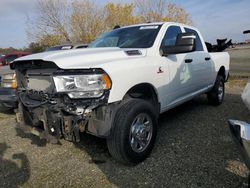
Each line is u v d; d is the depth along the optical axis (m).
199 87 4.94
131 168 3.08
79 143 3.88
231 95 7.38
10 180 2.95
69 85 2.72
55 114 2.82
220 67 5.79
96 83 2.69
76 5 29.17
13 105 5.59
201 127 4.43
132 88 3.13
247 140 1.89
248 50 28.33
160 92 3.60
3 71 7.20
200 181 2.75
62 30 29.08
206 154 3.37
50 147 3.82
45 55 3.04
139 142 3.15
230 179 2.77
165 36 3.97
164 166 3.09
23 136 4.38
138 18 31.84
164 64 3.65
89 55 3.05
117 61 2.99
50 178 2.95
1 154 3.67
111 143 2.93
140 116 3.10
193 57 4.53
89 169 3.11
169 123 4.70
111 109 2.84
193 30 4.95
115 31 4.54
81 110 2.79
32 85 3.24
